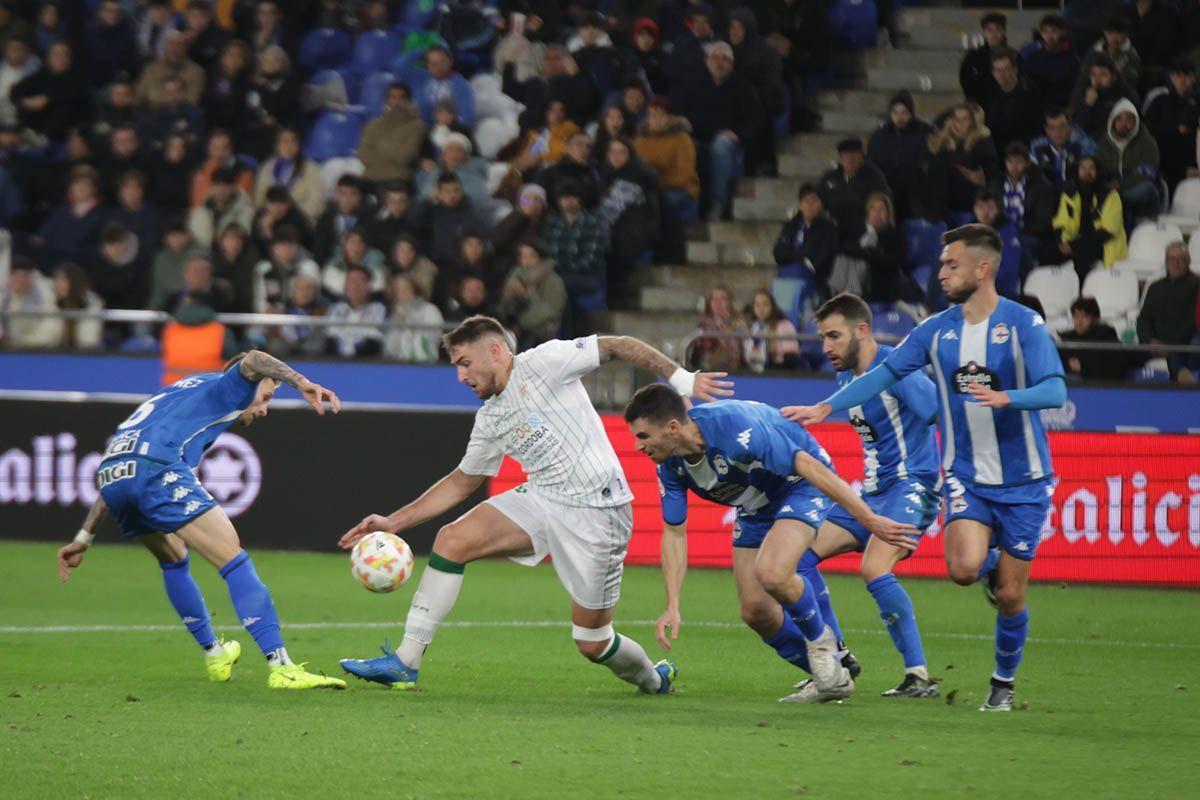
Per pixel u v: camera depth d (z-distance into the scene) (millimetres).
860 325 28438
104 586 42875
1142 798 18141
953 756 20688
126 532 26547
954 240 25062
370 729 22188
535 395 25125
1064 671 30781
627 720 23406
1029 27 69938
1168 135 59750
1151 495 47281
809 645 25609
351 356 54281
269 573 46781
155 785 18422
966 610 41500
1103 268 57031
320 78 67625
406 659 26297
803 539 25031
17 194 64188
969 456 25359
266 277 58000
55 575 44938
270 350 54781
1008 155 57875
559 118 63625
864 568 27625
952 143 59375
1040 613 41375
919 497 28078
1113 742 21953
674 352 54062
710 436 24391
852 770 19625
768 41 66562
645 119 63594
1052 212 57062
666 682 26812
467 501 51000
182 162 63250
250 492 51688
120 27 69188
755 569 24953
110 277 59625
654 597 43125
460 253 58406
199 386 26703
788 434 24578
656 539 50469
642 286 61844
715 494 25266
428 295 56938
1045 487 25109
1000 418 24984
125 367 55906
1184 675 30312
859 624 38750
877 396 28109
